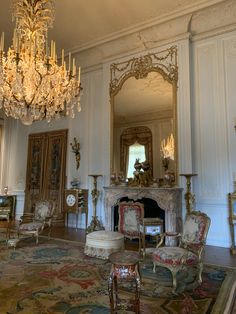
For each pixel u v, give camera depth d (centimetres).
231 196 439
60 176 693
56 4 466
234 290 265
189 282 288
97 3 471
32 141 775
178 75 524
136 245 469
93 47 630
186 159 498
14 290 260
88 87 670
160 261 280
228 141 473
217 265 350
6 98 405
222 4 476
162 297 250
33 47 385
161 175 522
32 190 749
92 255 375
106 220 543
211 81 503
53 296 247
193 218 323
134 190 510
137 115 568
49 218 493
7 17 498
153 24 533
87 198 620
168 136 523
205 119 500
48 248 425
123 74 595
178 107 518
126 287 273
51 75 386
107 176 594
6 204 760
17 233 522
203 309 224
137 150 559
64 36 580
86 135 658
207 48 514
